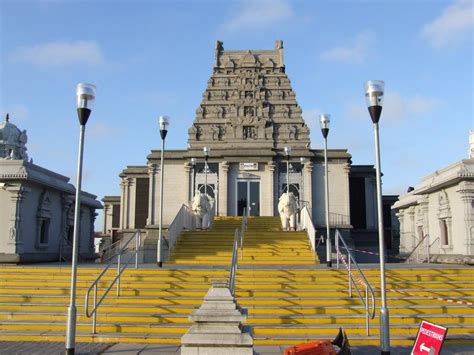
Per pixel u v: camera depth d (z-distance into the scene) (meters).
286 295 13.58
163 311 12.69
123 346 10.40
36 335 11.21
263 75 43.91
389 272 15.03
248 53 45.03
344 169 36.50
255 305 12.87
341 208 35.91
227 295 7.91
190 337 7.52
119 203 52.59
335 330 11.31
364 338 10.79
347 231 33.88
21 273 15.45
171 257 20.23
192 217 26.44
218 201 36.16
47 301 13.45
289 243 21.45
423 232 24.73
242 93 42.66
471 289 13.96
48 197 22.25
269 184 36.28
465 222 19.47
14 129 23.72
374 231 38.53
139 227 42.50
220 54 46.09
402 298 13.20
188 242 21.91
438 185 21.52
